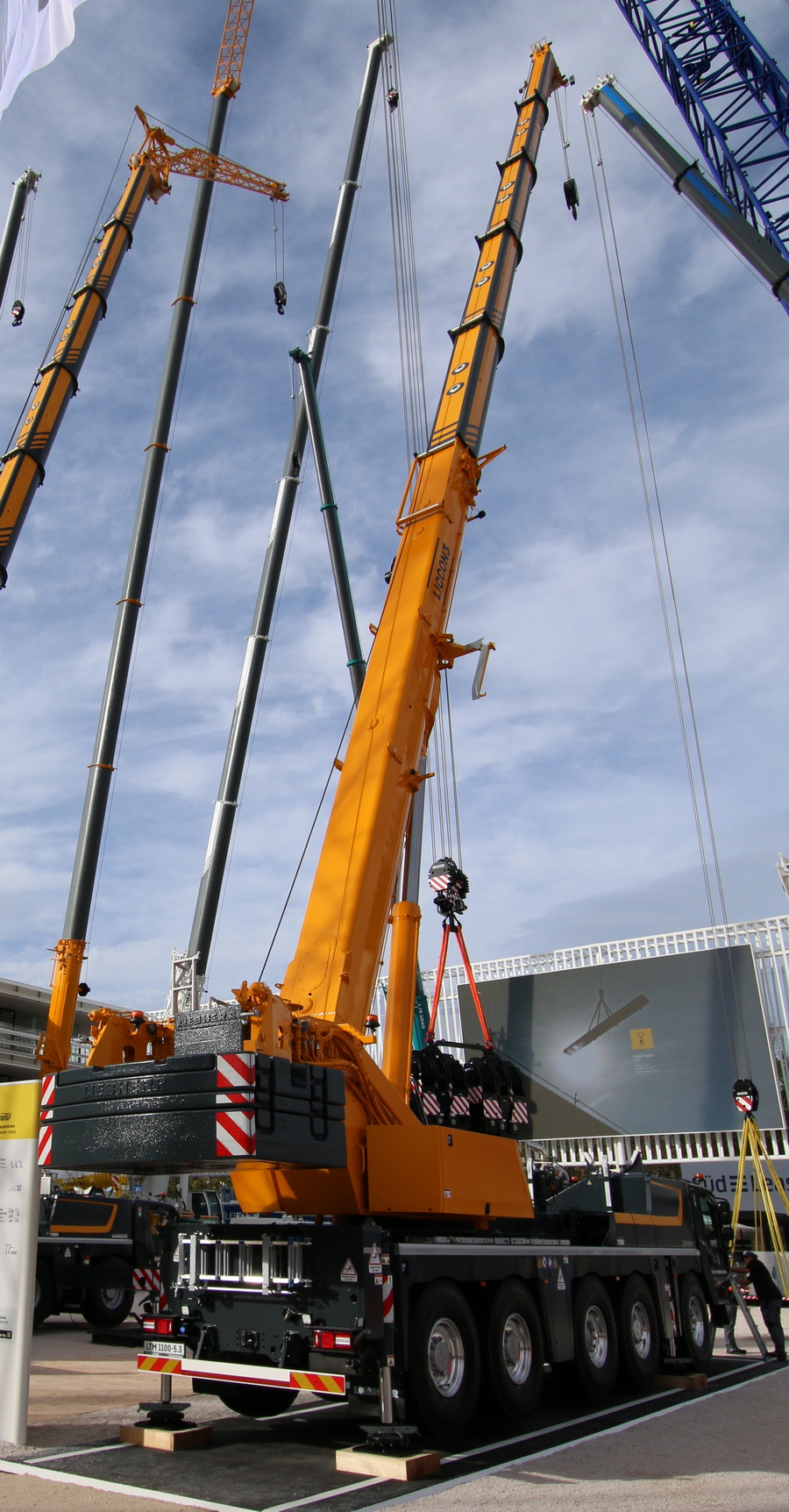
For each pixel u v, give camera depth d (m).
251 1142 7.12
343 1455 7.15
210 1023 7.94
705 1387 10.97
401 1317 7.67
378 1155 8.80
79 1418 9.12
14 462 22.55
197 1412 9.80
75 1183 24.34
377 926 10.00
